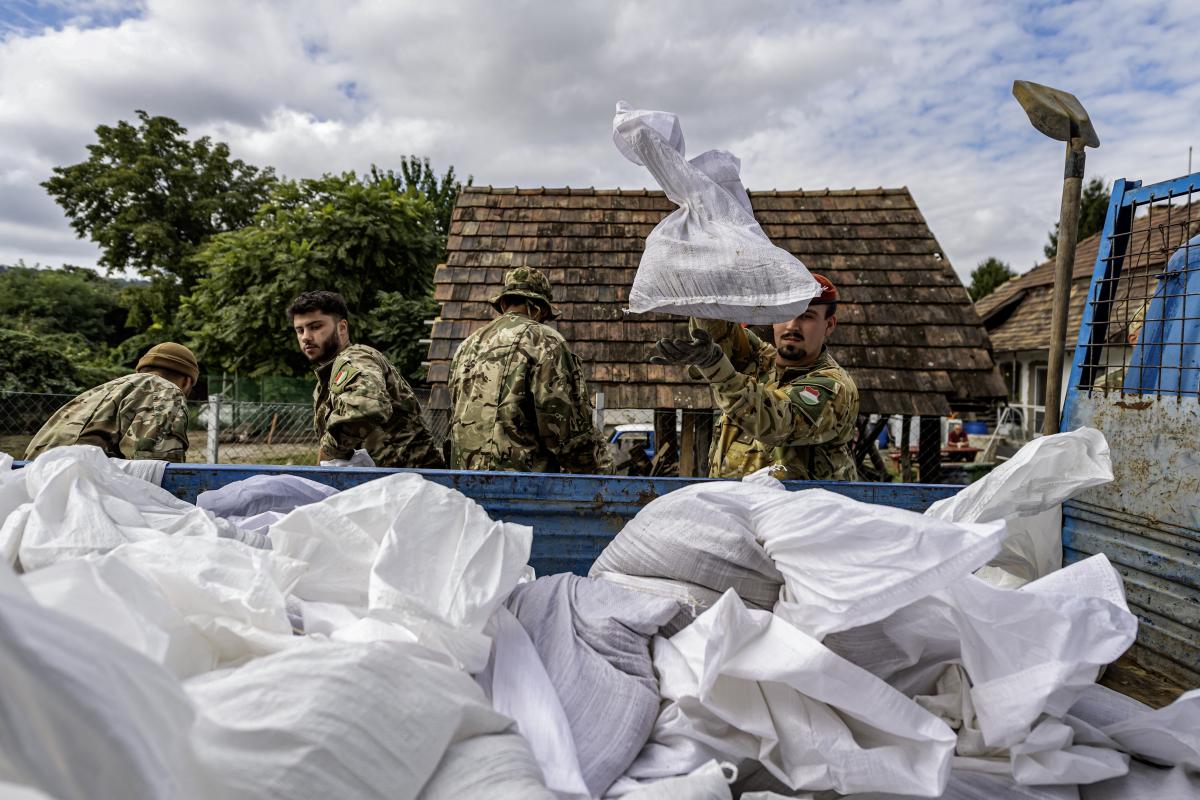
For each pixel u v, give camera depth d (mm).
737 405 2104
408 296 17891
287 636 951
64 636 530
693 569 1324
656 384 5668
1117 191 2051
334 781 691
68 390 16953
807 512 1256
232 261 17109
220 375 17125
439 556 1177
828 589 1160
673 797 883
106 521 1237
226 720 690
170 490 2020
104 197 33062
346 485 2035
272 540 1229
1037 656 1091
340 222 17047
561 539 2041
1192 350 1724
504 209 7859
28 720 495
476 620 1079
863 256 6941
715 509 1396
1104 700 1333
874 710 1038
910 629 1188
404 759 762
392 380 3064
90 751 500
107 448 2809
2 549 1178
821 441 2314
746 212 1814
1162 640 1731
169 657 843
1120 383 1947
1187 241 1829
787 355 2459
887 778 994
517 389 2721
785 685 1086
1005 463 1729
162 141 34188
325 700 738
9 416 11375
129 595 814
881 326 6176
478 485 2041
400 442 3078
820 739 1024
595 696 1105
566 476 2029
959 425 13711
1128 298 1959
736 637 1087
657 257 1733
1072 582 1334
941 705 1165
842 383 2318
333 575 1201
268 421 10469
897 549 1137
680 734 1066
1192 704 1093
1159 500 1750
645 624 1248
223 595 985
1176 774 1083
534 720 1021
